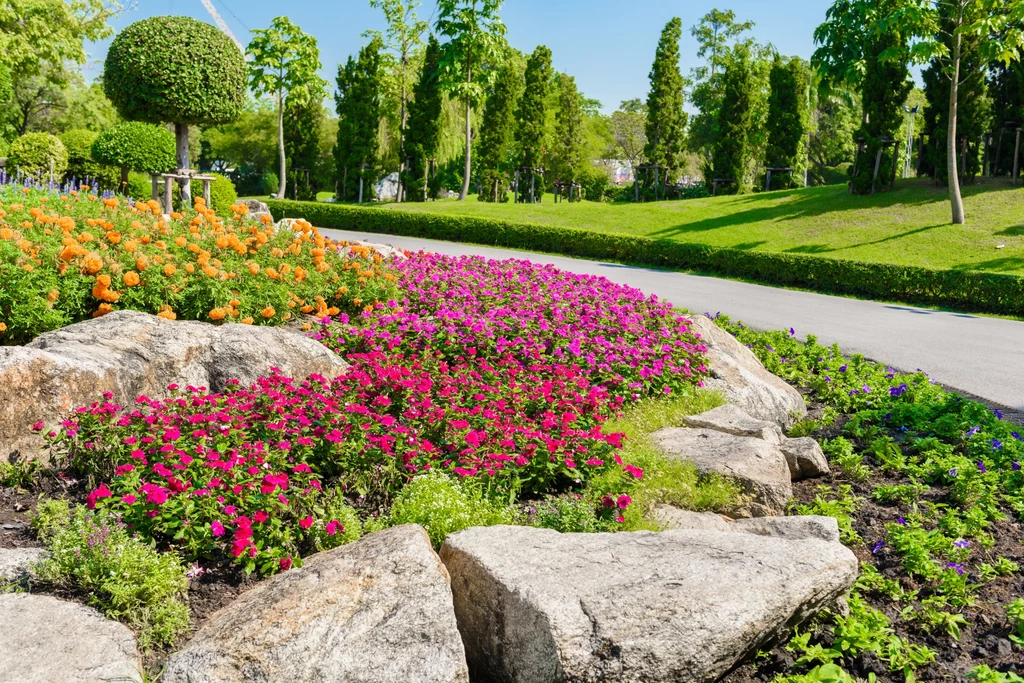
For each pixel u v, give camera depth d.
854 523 4.91
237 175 59.06
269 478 3.80
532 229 23.89
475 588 3.32
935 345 11.49
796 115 34.34
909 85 25.83
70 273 6.45
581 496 4.73
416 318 7.86
